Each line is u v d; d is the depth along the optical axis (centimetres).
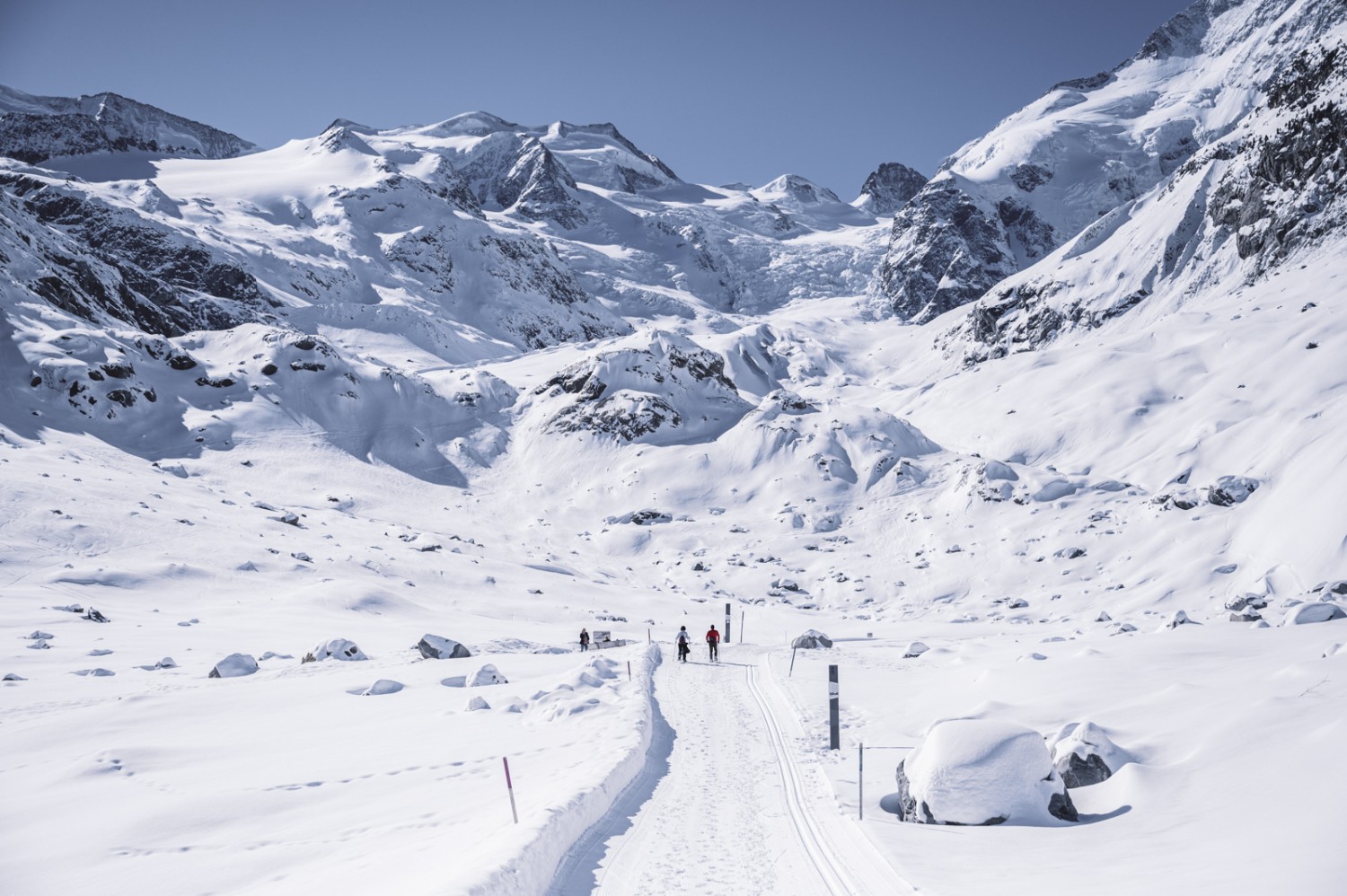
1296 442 8250
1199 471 9481
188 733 2167
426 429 13825
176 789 1616
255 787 1597
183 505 8312
